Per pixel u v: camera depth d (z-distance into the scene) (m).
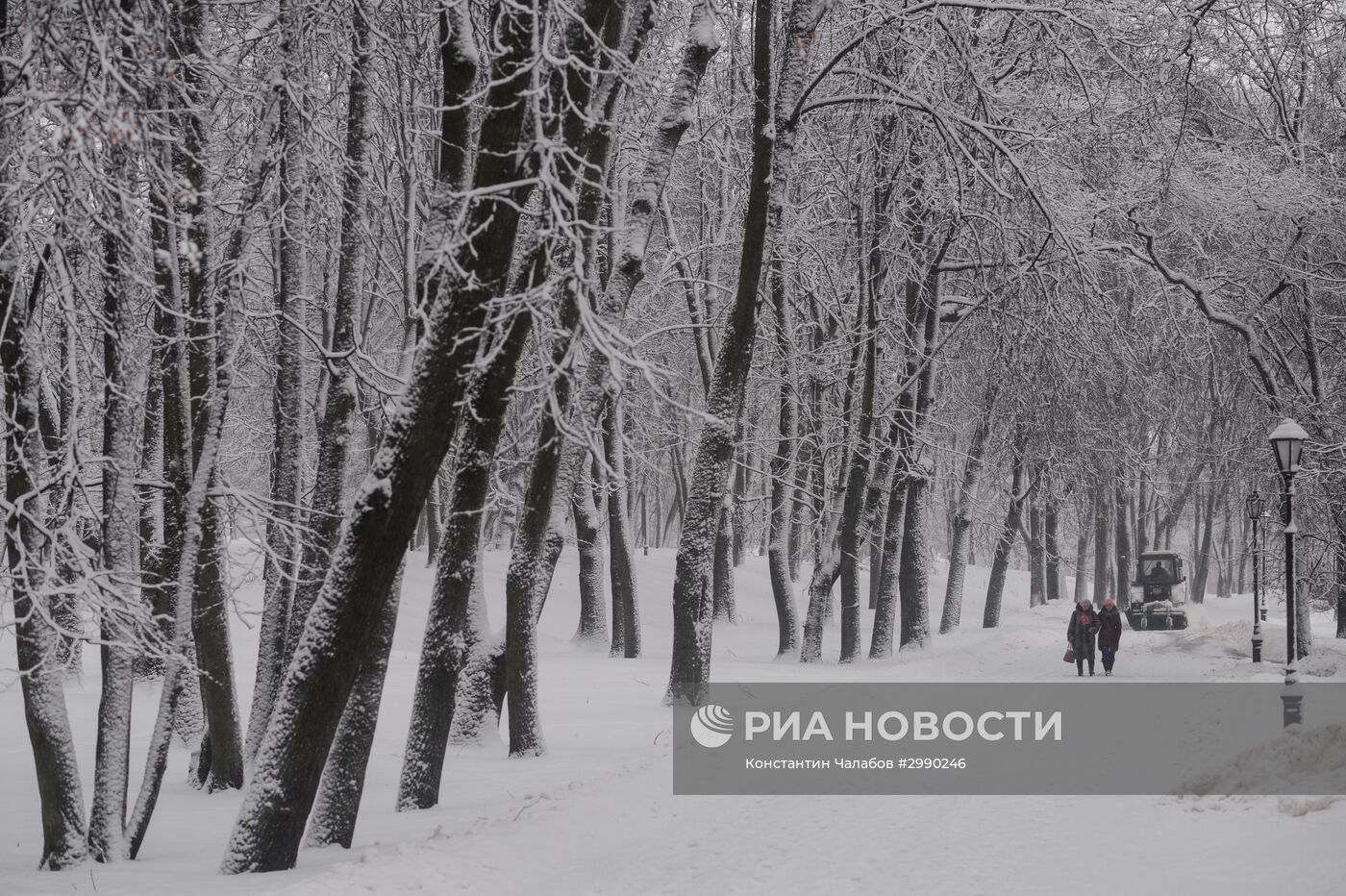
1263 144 36.69
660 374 9.68
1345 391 38.53
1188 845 10.79
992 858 10.82
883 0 26.98
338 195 16.25
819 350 37.78
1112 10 27.20
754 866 11.04
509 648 18.94
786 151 24.86
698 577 23.22
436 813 14.86
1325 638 41.44
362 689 13.12
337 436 16.84
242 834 11.34
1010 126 28.91
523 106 11.27
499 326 11.52
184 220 10.67
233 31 16.25
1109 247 32.22
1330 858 9.41
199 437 14.63
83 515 12.12
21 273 11.20
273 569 17.25
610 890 10.40
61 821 11.79
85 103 8.56
